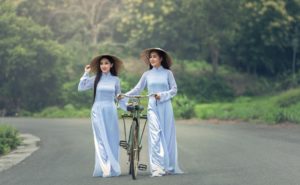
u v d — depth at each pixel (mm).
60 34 139875
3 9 121250
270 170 24016
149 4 128750
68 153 33719
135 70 128250
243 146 35094
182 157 30172
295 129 50469
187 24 127500
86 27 144000
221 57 137250
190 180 21906
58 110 106688
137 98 25141
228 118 68000
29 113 110062
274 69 137500
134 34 131375
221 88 123625
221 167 25688
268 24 130500
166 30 128375
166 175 23750
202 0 124688
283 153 30609
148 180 22344
